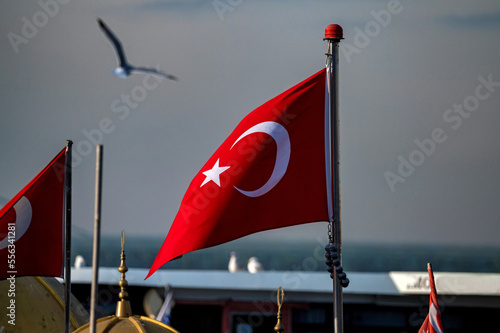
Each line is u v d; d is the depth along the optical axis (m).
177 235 25.81
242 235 25.77
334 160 26.36
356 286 42.81
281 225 25.88
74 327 31.77
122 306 28.25
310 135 26.41
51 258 28.05
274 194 26.00
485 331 43.16
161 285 43.19
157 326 28.09
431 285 27.45
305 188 26.11
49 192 28.14
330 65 26.70
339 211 26.20
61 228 28.23
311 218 26.02
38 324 30.86
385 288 42.66
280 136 26.31
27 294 31.06
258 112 26.53
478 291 41.66
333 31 26.73
